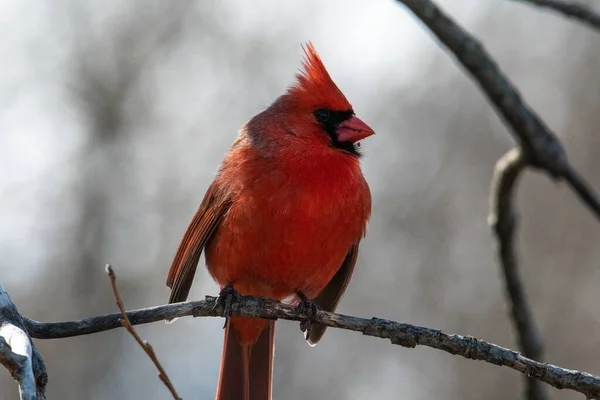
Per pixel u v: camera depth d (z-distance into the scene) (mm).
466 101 15016
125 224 14406
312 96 7184
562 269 14094
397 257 14414
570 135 15180
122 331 13305
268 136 7098
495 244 8133
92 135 14805
